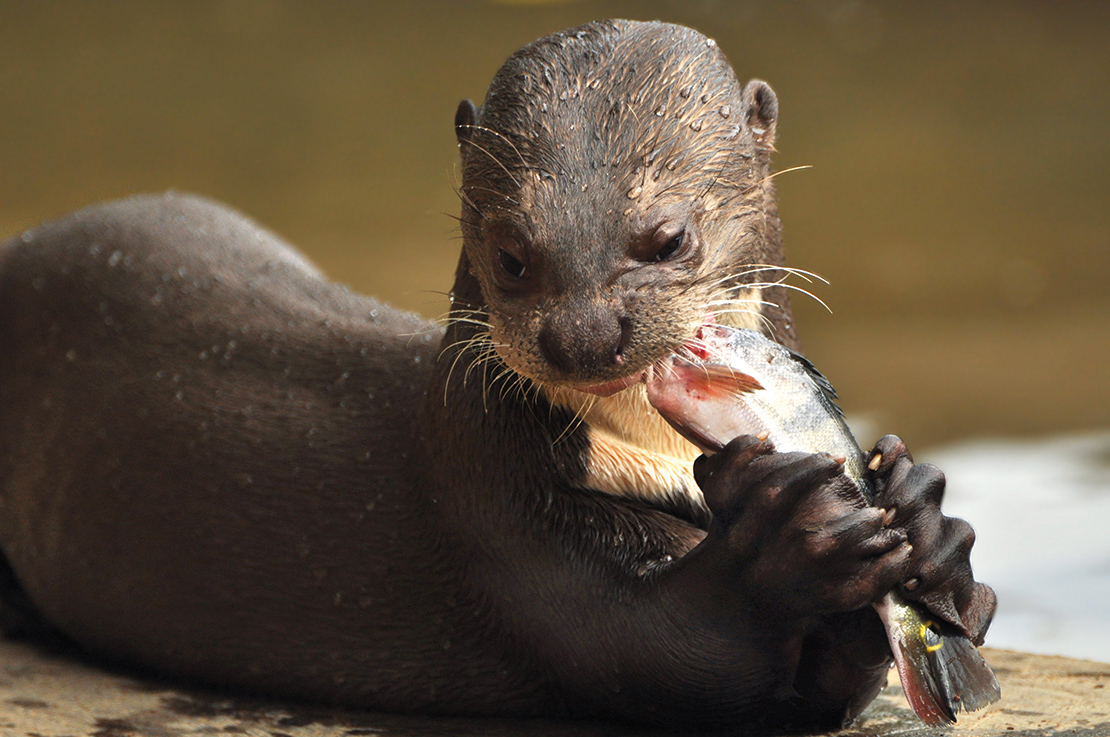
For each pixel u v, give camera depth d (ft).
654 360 20.08
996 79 120.37
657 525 22.11
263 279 29.91
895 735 22.20
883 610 19.11
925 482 19.42
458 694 24.18
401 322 28.58
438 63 120.47
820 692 21.18
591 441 22.75
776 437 19.36
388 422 25.49
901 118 114.21
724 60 22.98
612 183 20.48
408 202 99.35
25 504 28.55
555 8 129.08
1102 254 90.94
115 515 26.84
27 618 30.25
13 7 122.83
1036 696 24.62
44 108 109.40
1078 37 127.03
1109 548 41.78
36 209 92.84
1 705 24.86
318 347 27.30
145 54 119.24
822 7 129.29
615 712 22.82
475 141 22.03
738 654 20.45
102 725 23.77
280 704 25.25
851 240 94.32
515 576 22.81
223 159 104.88
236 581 25.48
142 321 28.58
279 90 115.85
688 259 20.70
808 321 81.46
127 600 26.63
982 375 69.56
